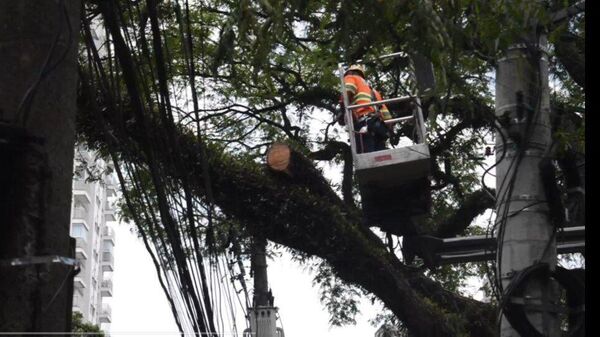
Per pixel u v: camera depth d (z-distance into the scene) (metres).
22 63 6.72
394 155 12.12
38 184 6.30
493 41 8.90
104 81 8.61
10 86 6.65
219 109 18.67
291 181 13.34
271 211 12.93
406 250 13.33
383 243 14.74
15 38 6.79
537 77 11.02
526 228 11.00
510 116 11.12
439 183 17.16
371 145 12.65
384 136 12.64
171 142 8.62
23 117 6.34
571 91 16.84
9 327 6.05
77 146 16.62
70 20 7.01
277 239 13.31
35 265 6.20
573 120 12.69
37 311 6.15
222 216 13.67
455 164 18.84
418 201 12.92
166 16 12.98
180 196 8.73
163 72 8.53
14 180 6.23
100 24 11.89
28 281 6.15
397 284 13.47
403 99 12.37
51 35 6.89
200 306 8.34
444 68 8.70
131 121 10.50
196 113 9.05
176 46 18.52
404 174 12.41
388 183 12.62
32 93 6.36
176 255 8.32
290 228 13.15
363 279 13.41
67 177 6.64
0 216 6.18
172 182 9.22
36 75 6.72
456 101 12.19
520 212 11.05
